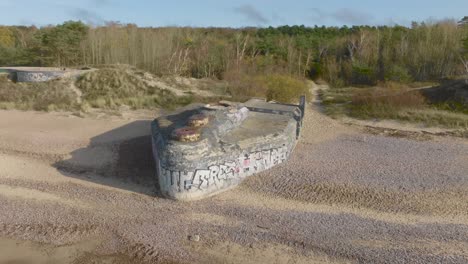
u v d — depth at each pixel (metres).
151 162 18.05
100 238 12.34
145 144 20.38
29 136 21.66
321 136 22.44
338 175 16.27
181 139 14.88
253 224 12.88
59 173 17.16
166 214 13.62
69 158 18.77
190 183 14.44
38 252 11.72
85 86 31.69
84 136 21.88
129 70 35.38
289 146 18.28
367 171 16.75
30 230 12.77
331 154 19.02
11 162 18.22
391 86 38.22
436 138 22.06
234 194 14.98
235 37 55.66
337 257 11.23
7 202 14.50
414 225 12.68
